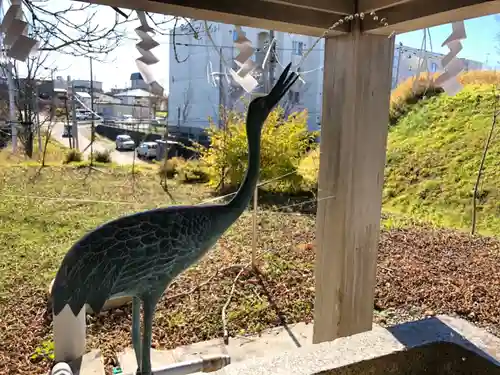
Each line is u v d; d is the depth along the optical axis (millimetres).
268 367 1195
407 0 1316
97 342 2389
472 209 4852
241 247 4020
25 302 2832
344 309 1745
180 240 1004
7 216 4141
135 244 955
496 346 1313
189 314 2803
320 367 1199
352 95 1599
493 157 5480
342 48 1621
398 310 2785
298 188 5531
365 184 1702
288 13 1401
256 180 1138
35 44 1021
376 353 1268
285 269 3535
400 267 3520
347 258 1712
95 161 6316
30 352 2289
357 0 1499
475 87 6910
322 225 1812
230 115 5395
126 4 1185
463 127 6262
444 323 1459
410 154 6223
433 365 1337
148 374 1084
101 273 922
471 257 3752
